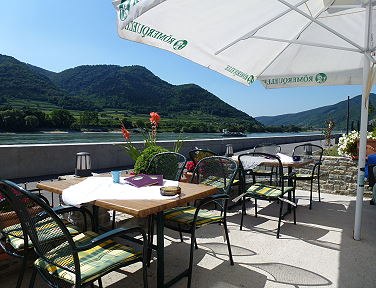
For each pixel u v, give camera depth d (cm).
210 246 340
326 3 368
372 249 336
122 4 226
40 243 182
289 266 295
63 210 252
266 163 454
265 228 402
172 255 316
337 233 385
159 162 369
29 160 746
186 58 325
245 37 338
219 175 353
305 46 458
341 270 288
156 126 474
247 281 266
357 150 578
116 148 951
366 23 335
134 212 194
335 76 483
